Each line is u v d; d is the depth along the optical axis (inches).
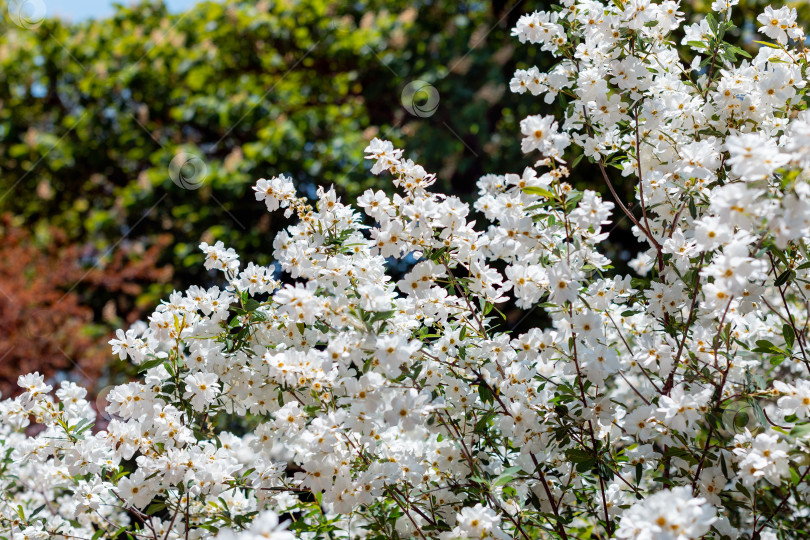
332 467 65.9
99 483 76.8
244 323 74.2
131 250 253.1
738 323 71.2
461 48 209.9
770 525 69.1
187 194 250.2
